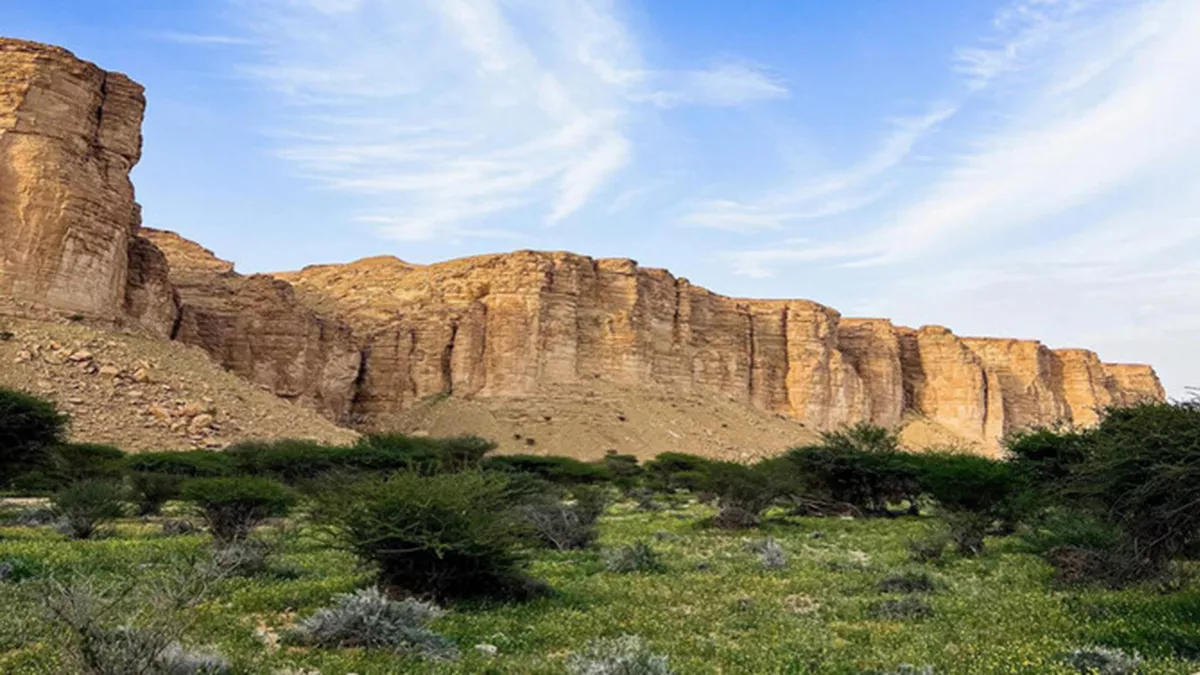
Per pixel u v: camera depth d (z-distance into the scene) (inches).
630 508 1731.1
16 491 1518.2
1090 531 708.7
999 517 1187.3
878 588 650.2
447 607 530.9
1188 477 497.7
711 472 1501.0
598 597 585.9
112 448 1619.1
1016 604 552.7
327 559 743.1
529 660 392.8
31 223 2159.2
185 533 963.3
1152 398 674.8
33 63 2272.4
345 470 1531.7
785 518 1482.5
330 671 357.4
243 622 456.1
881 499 1690.5
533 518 917.2
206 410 2126.0
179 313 2950.3
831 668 385.7
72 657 290.8
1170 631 429.1
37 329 2074.3
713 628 482.3
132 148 2488.9
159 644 300.0
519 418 3398.1
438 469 647.8
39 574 558.3
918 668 371.2
